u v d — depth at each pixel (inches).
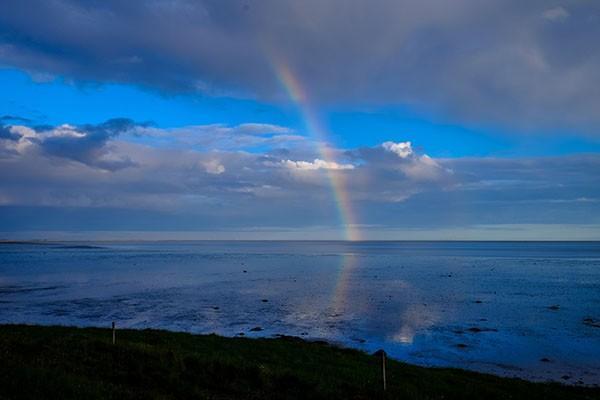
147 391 716.7
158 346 1062.4
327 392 837.2
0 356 770.8
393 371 1120.8
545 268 5551.2
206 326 2017.7
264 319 2196.1
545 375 1398.9
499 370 1443.2
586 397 1107.9
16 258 7524.6
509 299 2883.9
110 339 1086.4
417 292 3198.8
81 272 4753.9
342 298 2891.2
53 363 789.2
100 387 690.8
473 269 5388.8
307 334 1893.5
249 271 5017.2
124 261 6840.6
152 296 2930.6
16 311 2324.1
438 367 1416.1
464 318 2250.2
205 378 824.3
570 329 2012.8
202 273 4712.1
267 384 837.2
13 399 599.5
